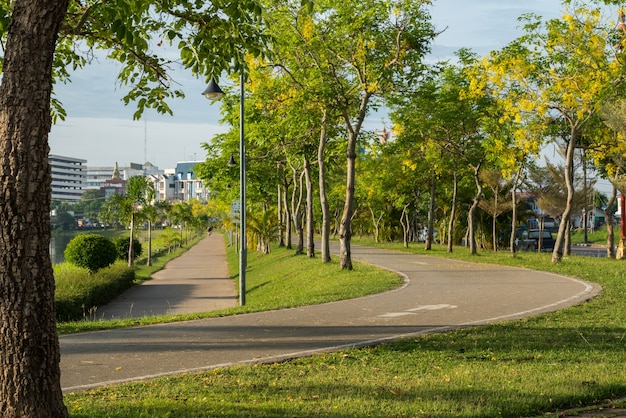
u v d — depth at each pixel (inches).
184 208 3619.6
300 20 900.6
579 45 934.4
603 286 711.1
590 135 1097.4
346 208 977.5
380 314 540.4
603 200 3090.6
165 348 409.4
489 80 997.8
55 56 409.4
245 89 973.8
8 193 202.8
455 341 411.8
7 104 205.6
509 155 1202.6
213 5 353.7
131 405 264.5
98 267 1153.4
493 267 1021.8
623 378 314.0
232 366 350.9
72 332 478.6
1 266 202.4
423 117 1274.6
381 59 940.0
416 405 266.5
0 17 295.7
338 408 260.2
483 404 269.1
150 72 395.5
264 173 1672.0
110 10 316.2
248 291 1138.7
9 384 201.0
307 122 952.3
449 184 1770.4
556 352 377.1
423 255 1425.9
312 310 572.7
